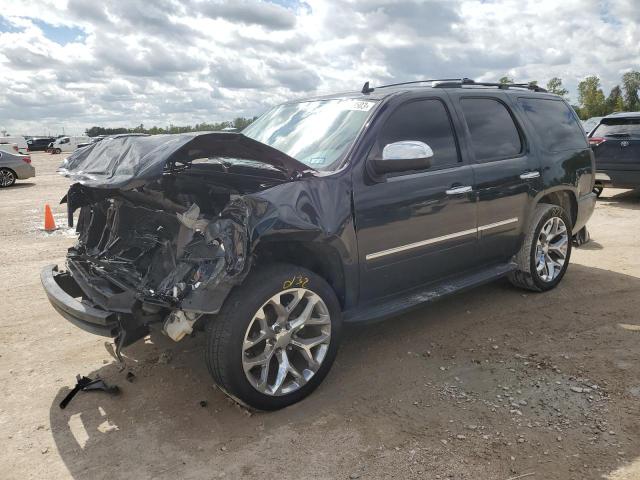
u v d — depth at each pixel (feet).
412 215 12.29
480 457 8.98
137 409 10.84
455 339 13.73
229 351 9.58
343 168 11.27
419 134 12.96
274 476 8.73
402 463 8.91
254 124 15.42
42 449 9.61
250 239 9.43
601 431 9.58
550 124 17.29
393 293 12.66
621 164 32.99
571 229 17.74
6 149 58.54
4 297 17.66
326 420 10.24
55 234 28.76
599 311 15.35
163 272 10.61
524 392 11.02
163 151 9.61
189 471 8.92
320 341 10.94
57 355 13.34
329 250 10.87
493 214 14.56
